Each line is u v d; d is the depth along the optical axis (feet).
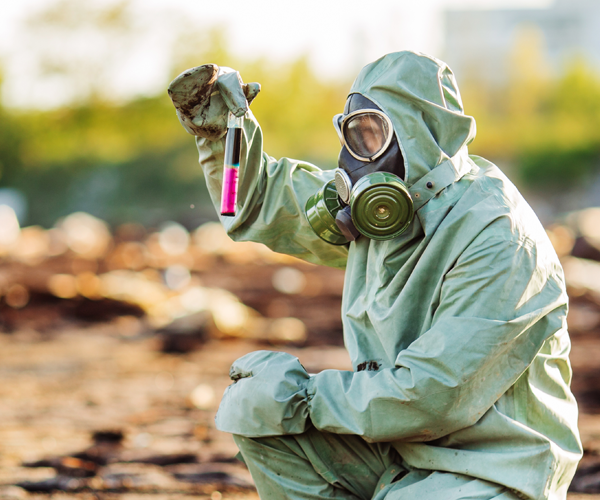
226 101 14.47
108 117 268.00
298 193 15.65
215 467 25.23
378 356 13.93
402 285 13.52
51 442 28.89
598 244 99.45
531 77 326.03
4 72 247.29
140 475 24.41
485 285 12.59
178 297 71.51
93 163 232.53
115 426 31.42
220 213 15.12
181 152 228.43
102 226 147.74
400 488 13.35
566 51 479.00
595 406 33.99
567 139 255.70
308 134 272.31
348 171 13.85
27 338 57.98
